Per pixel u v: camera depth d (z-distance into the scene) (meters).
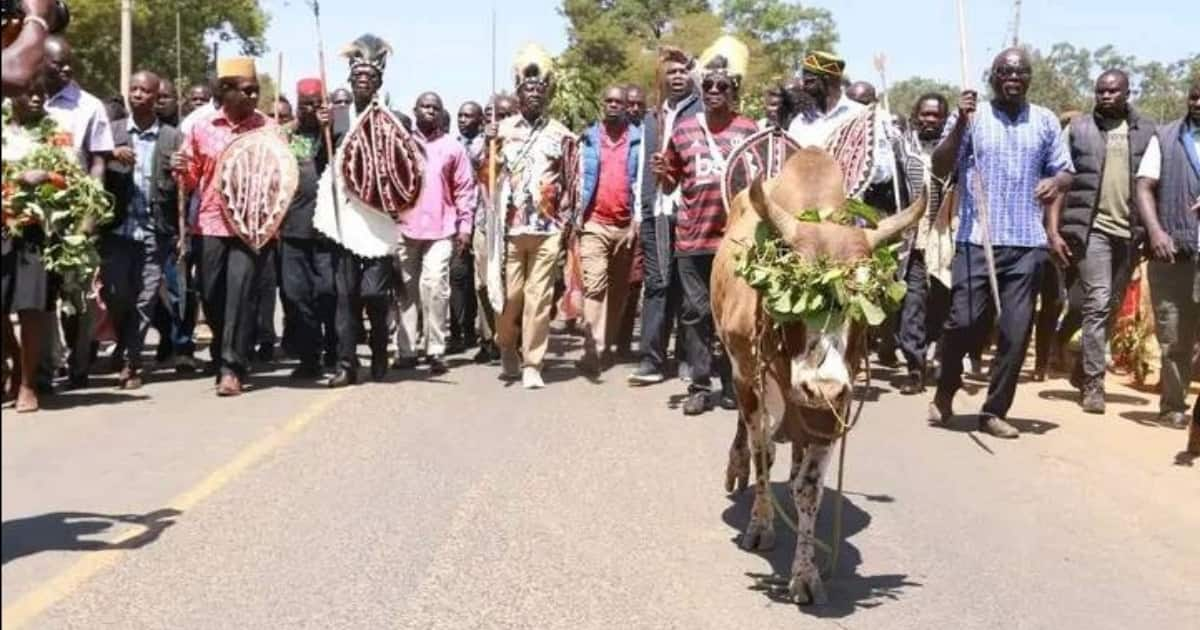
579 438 8.92
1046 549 6.69
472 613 5.53
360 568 6.06
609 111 11.77
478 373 11.80
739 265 5.67
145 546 6.30
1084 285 10.44
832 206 6.05
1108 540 6.87
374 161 10.52
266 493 7.29
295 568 6.04
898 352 14.04
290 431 8.89
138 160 10.84
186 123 11.11
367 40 10.73
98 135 9.65
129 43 27.31
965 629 5.52
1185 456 8.72
